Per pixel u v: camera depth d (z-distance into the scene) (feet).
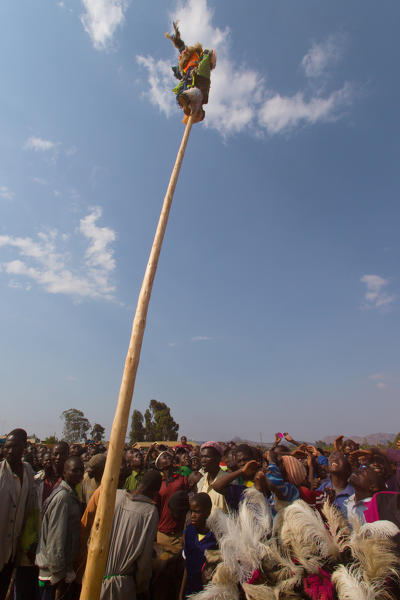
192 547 12.62
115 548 12.03
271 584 8.92
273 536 9.63
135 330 10.52
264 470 12.05
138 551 12.05
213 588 9.25
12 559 15.55
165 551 15.70
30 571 15.92
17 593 15.84
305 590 8.48
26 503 16.44
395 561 8.10
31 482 16.87
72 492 14.33
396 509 10.15
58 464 19.03
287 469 11.80
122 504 12.84
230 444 26.76
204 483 16.51
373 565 8.06
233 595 9.12
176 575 14.66
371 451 15.71
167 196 12.92
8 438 16.29
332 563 8.71
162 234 12.15
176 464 29.50
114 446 9.25
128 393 9.75
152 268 11.50
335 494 14.26
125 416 9.57
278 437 20.67
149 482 13.65
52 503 13.67
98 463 18.53
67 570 13.25
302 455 18.22
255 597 8.61
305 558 8.65
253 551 9.29
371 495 12.01
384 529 8.84
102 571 8.48
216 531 10.77
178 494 15.64
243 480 16.33
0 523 15.02
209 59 16.78
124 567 11.84
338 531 9.46
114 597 11.41
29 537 16.08
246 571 9.25
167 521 17.83
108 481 9.00
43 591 13.01
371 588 7.70
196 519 12.32
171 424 204.74
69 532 13.62
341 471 14.56
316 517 9.39
